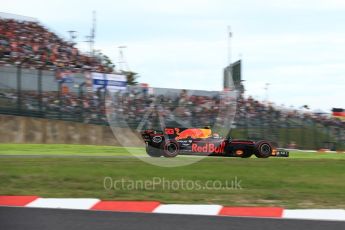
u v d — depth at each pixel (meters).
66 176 14.21
